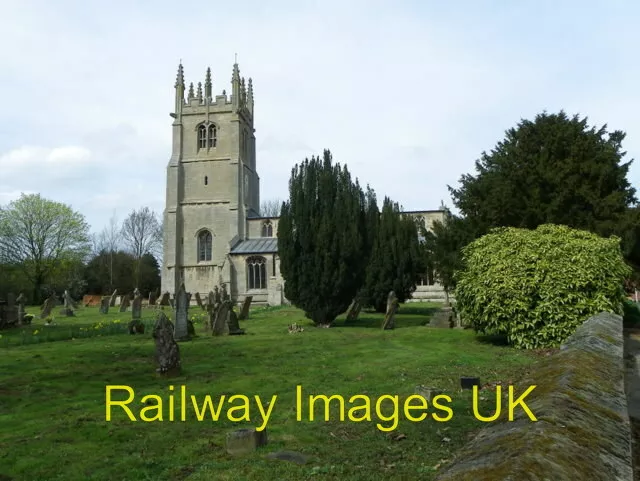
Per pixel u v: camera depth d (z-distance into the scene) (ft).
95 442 21.31
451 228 66.39
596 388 12.62
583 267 42.29
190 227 184.65
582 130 61.67
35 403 27.32
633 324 51.29
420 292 152.87
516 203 57.67
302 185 71.77
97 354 43.83
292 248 70.44
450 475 7.93
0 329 71.97
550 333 41.73
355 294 72.18
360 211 74.23
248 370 35.96
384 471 17.35
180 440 21.57
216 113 187.93
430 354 41.37
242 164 185.68
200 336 57.41
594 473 7.86
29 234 194.70
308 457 19.11
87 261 236.22
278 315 91.71
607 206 56.03
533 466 7.47
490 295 43.86
